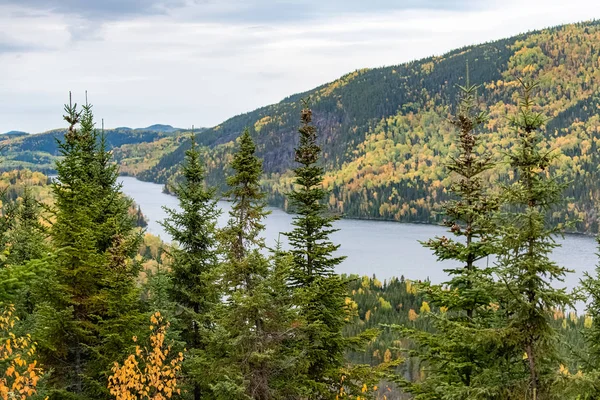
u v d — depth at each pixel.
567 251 164.38
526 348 10.98
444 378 13.63
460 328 11.34
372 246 196.62
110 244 18.67
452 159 14.74
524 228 10.70
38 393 13.56
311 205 19.23
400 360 17.42
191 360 15.05
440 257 14.62
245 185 17.34
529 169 11.17
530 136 11.22
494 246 11.20
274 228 189.12
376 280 137.25
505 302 11.48
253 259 14.07
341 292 18.41
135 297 16.39
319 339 17.48
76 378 15.99
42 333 14.59
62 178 18.95
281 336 13.88
